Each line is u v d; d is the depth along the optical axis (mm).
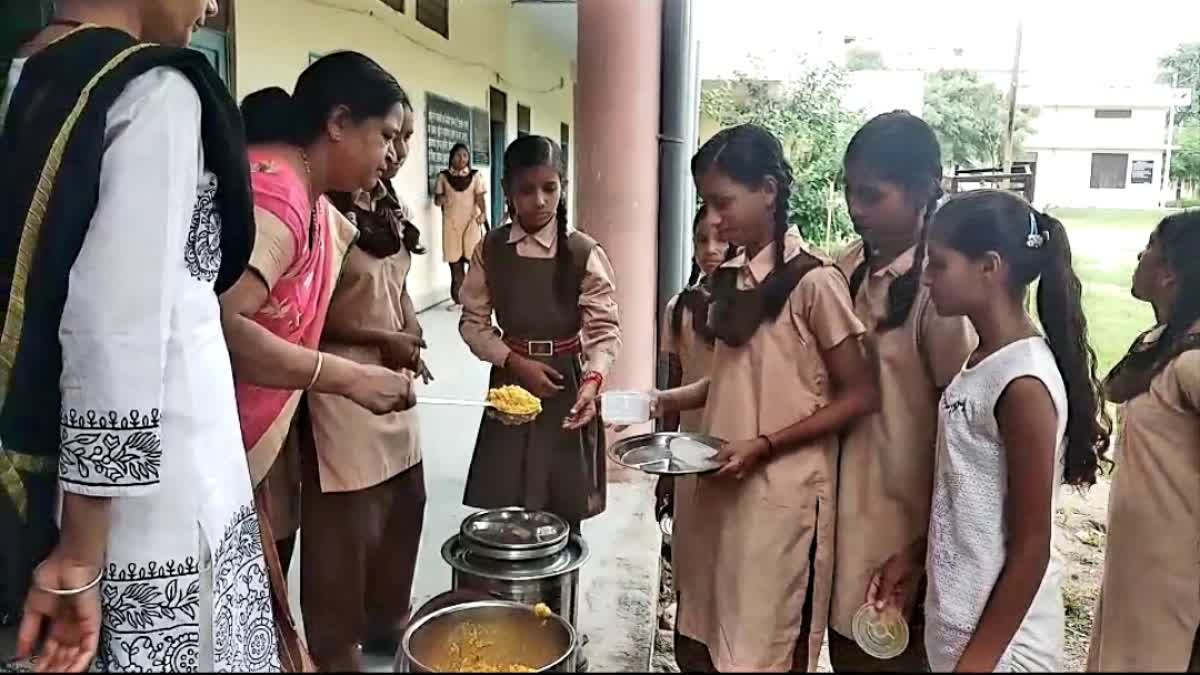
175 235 1120
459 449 2719
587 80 3340
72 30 1134
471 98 7953
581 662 1374
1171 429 1745
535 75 10430
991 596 1291
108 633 1205
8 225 1088
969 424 1351
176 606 1233
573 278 2371
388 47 5969
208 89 1183
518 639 1335
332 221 1784
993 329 1345
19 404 1122
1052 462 1280
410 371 2055
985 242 1310
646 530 2650
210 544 1266
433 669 1132
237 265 1324
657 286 3518
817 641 1696
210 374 1268
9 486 1157
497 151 8922
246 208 1280
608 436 2545
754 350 1643
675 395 1912
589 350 2393
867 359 1608
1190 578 1724
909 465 1616
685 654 1774
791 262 1613
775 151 1615
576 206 3385
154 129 1092
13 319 1098
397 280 2125
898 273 1626
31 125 1077
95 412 1082
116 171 1073
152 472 1114
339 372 1562
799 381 1623
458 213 6551
